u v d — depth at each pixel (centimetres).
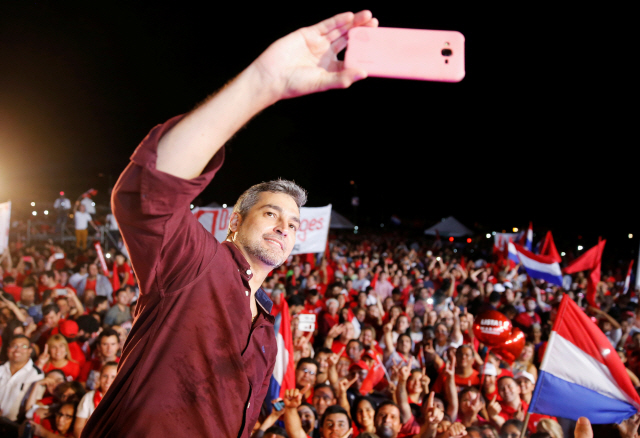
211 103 107
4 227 812
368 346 598
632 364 625
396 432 419
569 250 2723
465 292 1022
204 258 133
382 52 107
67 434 399
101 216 2386
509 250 1121
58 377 460
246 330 142
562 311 412
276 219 162
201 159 108
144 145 106
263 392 162
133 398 122
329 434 393
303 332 624
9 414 432
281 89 106
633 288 1220
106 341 490
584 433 277
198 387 125
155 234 116
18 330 532
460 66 106
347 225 2716
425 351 605
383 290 1041
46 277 799
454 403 471
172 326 127
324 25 109
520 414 474
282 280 1052
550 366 408
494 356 583
